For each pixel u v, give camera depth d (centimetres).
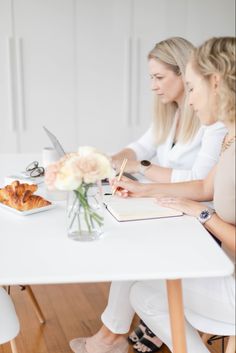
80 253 125
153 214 154
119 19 373
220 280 138
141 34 378
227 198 141
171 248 130
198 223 150
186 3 378
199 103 145
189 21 381
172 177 205
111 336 176
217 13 383
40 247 128
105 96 386
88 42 373
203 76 141
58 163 130
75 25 369
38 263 118
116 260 121
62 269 115
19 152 384
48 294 240
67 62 374
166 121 225
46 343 200
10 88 370
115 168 212
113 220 151
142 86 388
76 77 379
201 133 210
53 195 171
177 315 128
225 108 137
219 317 139
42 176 198
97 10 369
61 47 371
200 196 181
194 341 144
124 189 177
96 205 133
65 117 385
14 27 361
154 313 152
